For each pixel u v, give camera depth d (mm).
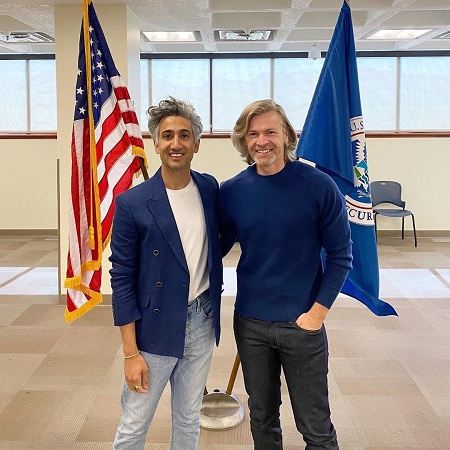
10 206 7562
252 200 1785
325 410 1890
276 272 1806
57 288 5117
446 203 7375
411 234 7441
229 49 7316
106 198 2898
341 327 4043
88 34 2838
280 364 1977
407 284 5199
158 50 7352
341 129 2367
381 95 7543
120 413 2797
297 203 1744
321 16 5578
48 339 3832
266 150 1738
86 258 2818
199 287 1830
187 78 7562
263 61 7504
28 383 3139
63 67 4387
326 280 1804
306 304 1822
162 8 4562
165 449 2494
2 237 7551
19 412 2809
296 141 1851
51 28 5508
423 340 3785
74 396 2980
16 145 7426
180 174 1763
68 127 4441
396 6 4723
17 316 4328
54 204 7562
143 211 1717
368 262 2420
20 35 6090
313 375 1845
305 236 1775
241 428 2645
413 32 6262
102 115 2918
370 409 2824
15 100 7652
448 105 7535
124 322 1749
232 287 5113
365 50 7402
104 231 2885
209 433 2598
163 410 2834
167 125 1710
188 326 1813
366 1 4758
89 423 2703
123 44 4402
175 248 1732
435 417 2742
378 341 3770
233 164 7359
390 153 7293
